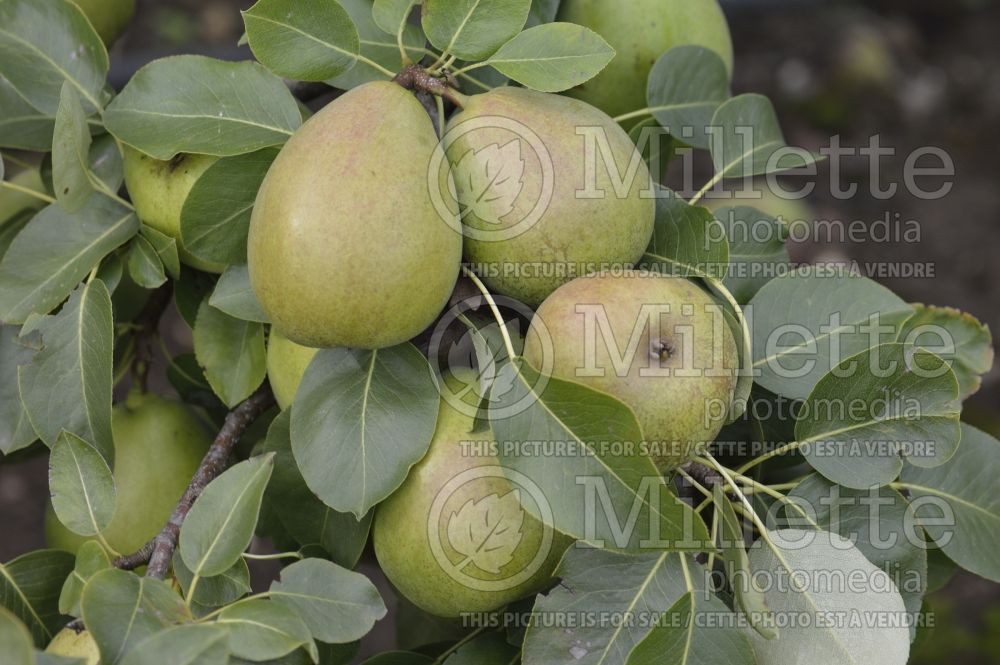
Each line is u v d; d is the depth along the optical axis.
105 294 1.37
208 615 1.12
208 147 1.30
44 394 1.35
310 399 1.24
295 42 1.24
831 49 5.50
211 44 4.99
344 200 1.09
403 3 1.25
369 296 1.10
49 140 1.54
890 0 5.89
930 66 5.56
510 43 1.22
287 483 1.32
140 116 1.35
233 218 1.32
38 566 1.37
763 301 1.37
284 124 1.33
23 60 1.45
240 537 1.17
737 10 5.55
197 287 1.52
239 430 1.44
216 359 1.47
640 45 1.58
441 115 1.21
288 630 1.10
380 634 3.22
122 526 1.55
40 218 1.43
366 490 1.19
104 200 1.45
